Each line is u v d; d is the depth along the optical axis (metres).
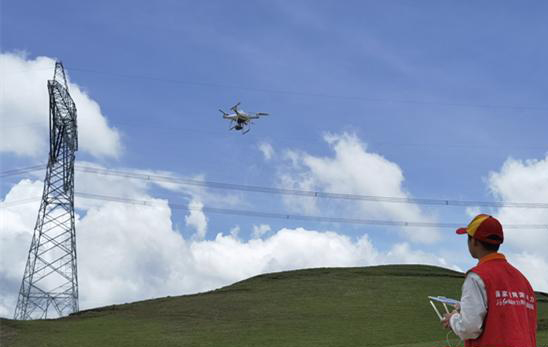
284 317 42.47
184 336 36.25
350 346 32.94
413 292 53.03
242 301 49.78
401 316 42.47
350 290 54.22
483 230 6.03
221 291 57.06
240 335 36.31
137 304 50.72
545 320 36.31
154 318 43.12
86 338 35.97
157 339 35.44
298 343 33.72
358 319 41.44
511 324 5.56
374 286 56.28
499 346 5.52
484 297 5.65
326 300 49.62
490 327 5.59
